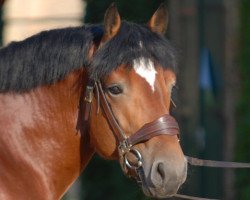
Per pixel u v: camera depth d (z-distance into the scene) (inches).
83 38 385.4
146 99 369.7
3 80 384.8
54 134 386.0
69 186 393.4
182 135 772.0
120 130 372.5
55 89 386.9
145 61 372.2
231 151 746.8
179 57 396.8
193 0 777.6
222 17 760.3
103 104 376.5
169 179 361.7
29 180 380.2
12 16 975.0
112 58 372.2
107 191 785.6
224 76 757.3
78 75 385.1
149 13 738.8
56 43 385.7
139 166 370.0
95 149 389.1
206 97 775.1
